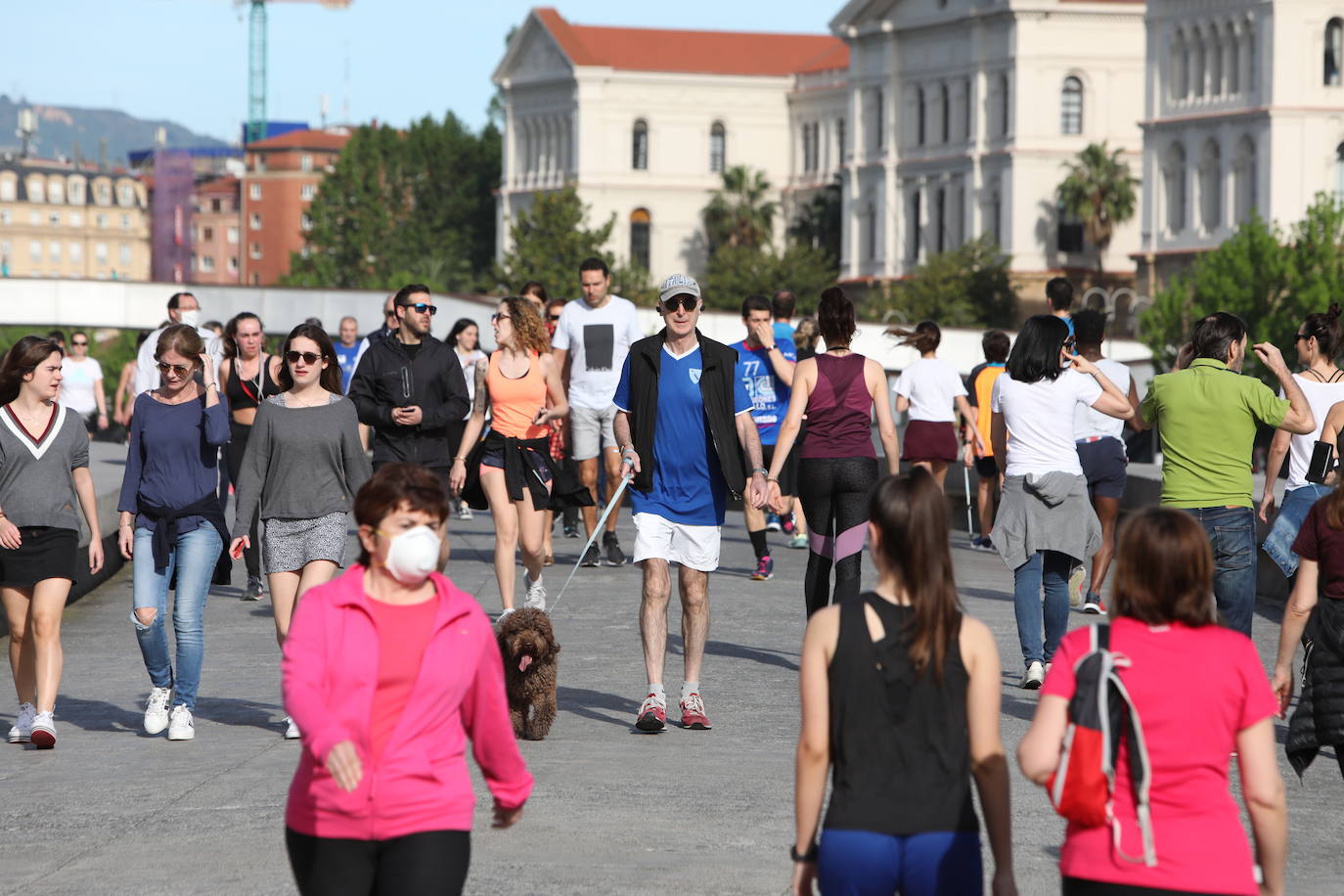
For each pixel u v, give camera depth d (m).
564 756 22.16
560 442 41.28
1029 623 27.33
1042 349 26.98
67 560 23.62
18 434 23.55
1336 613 19.42
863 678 11.89
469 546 46.00
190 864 17.17
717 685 27.62
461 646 12.30
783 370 38.81
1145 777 11.41
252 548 37.03
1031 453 27.06
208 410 23.89
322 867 12.06
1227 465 23.80
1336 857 18.25
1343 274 170.88
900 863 11.83
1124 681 11.55
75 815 19.28
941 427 43.69
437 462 30.19
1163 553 11.66
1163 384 24.14
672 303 23.58
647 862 17.22
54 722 25.28
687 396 23.62
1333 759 23.86
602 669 28.88
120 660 30.55
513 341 31.20
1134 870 11.35
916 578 11.92
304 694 11.98
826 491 26.70
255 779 21.02
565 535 47.75
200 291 131.75
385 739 12.14
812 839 12.12
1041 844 18.28
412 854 12.02
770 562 40.78
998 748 12.02
